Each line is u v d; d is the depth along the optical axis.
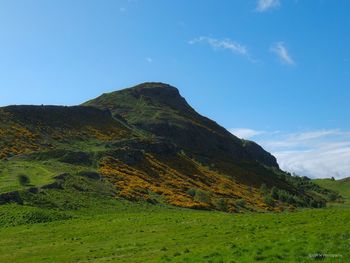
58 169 107.69
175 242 41.62
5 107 168.25
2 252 44.09
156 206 94.12
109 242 45.41
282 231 38.38
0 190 79.12
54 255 40.81
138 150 148.12
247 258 28.06
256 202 138.88
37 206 74.62
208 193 127.75
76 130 172.50
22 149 130.00
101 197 89.75
